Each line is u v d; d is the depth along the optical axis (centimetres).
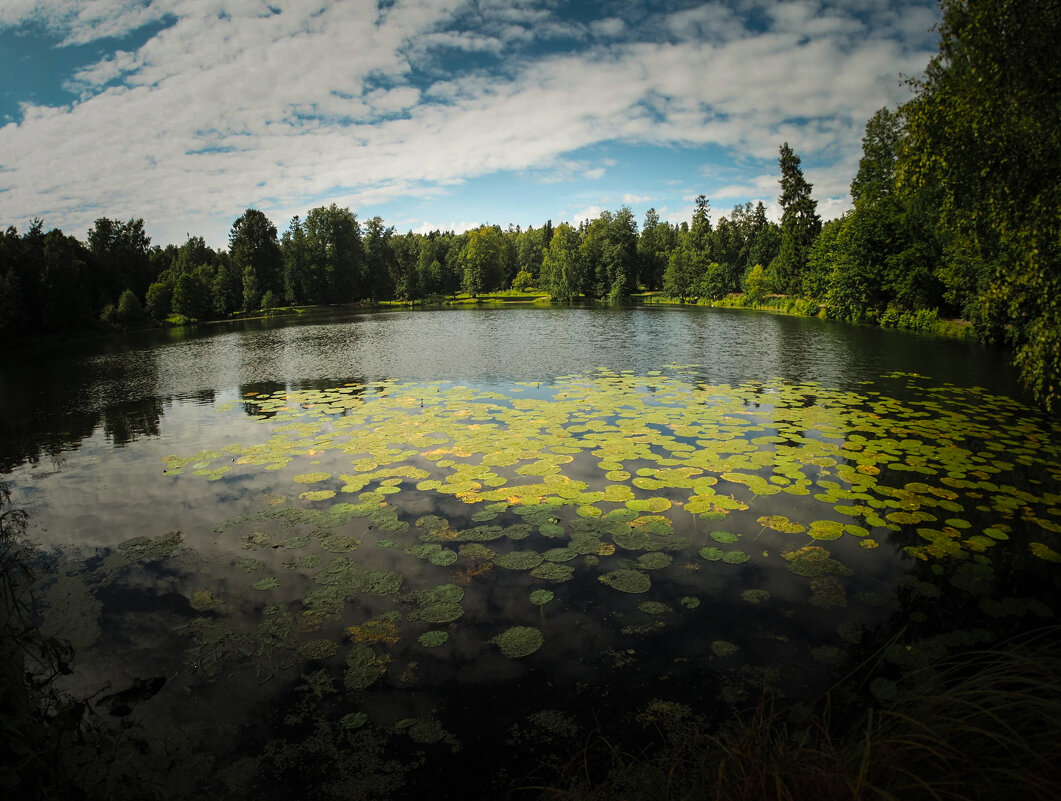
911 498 778
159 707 429
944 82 1024
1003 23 905
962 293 2814
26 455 1142
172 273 6700
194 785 359
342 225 7750
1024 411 1279
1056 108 888
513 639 499
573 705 422
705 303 6800
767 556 632
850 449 994
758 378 1748
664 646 486
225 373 2192
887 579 582
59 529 759
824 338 2886
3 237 4372
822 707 408
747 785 253
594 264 7812
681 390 1554
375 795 351
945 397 1434
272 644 502
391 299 8738
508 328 3847
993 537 666
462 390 1603
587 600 557
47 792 317
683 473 881
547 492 815
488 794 347
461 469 918
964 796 234
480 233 10156
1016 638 480
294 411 1408
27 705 411
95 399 1755
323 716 418
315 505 801
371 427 1200
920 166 1039
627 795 326
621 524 714
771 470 891
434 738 395
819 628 505
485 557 642
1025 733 289
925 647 474
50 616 555
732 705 416
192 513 792
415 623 526
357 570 620
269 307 6606
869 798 245
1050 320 977
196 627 529
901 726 311
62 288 4456
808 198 5822
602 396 1473
